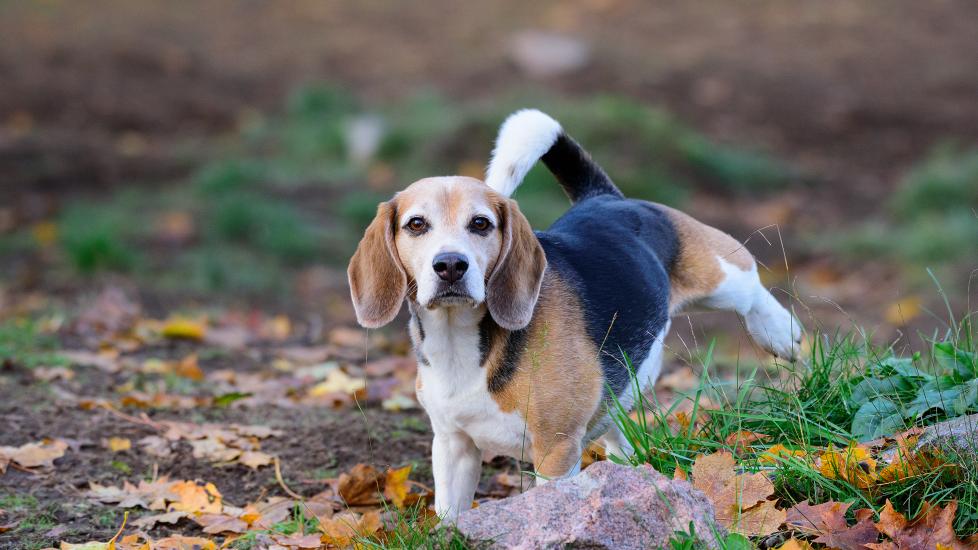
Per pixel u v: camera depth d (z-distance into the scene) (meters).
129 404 6.78
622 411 4.86
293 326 10.07
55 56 19.50
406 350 9.00
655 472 4.27
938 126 17.70
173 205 13.96
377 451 6.18
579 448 4.77
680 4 22.62
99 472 5.78
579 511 4.05
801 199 15.41
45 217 13.34
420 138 16.05
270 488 5.73
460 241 4.51
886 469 4.52
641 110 16.17
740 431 5.01
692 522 3.99
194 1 23.31
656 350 5.33
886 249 12.87
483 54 20.23
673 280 5.69
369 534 4.72
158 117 18.06
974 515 4.29
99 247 11.44
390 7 23.08
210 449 6.05
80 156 15.71
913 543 4.16
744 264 5.86
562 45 19.80
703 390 5.64
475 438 4.81
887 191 15.75
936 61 19.83
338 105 18.06
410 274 4.75
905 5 22.12
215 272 11.42
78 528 5.09
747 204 15.16
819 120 17.97
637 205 5.77
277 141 17.06
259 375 7.85
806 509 4.39
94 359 7.72
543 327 4.72
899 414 5.02
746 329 6.12
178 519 5.23
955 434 4.53
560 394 4.66
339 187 14.79
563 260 5.05
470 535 4.08
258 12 22.88
